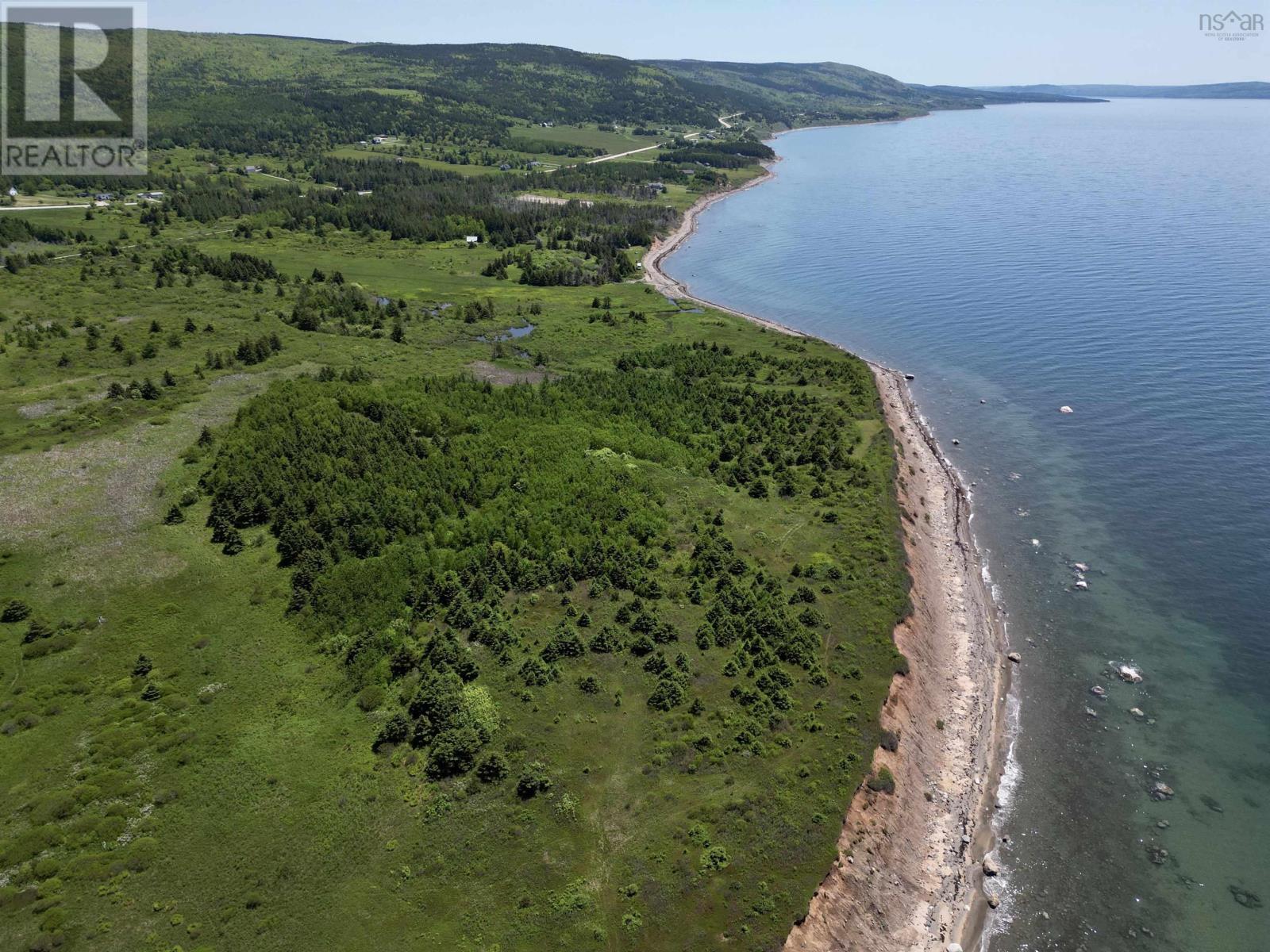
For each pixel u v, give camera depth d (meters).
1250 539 86.00
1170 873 53.06
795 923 46.78
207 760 56.44
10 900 46.50
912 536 88.38
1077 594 80.56
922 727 63.88
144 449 97.75
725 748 57.69
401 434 100.06
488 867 49.06
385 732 58.06
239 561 78.44
